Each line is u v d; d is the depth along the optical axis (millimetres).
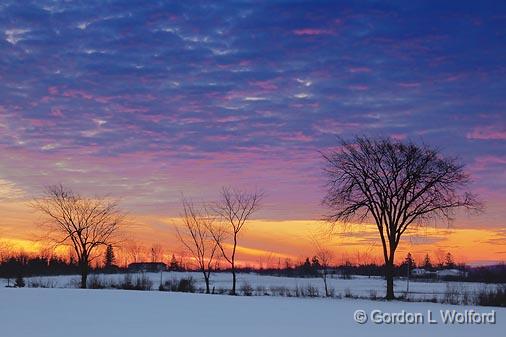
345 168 56812
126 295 37625
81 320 23406
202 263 65500
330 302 40281
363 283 84312
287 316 27203
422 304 41125
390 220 53469
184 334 19969
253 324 23391
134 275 78750
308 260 101312
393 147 54000
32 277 83375
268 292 57969
